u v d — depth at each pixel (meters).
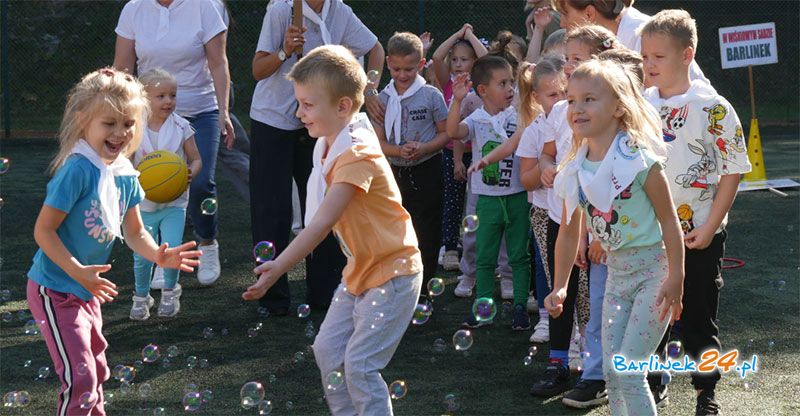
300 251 2.82
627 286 3.12
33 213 7.81
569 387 3.83
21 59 14.94
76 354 3.05
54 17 15.21
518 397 3.74
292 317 4.94
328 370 3.07
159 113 4.91
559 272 3.28
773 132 14.16
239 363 4.16
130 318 4.88
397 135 5.07
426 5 15.63
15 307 5.00
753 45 9.53
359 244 3.03
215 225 5.50
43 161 11.09
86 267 3.04
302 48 4.82
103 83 3.14
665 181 2.99
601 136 3.05
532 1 6.54
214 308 5.09
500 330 4.68
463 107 5.59
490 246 4.68
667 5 16.69
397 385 3.40
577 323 4.09
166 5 5.35
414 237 3.12
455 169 5.60
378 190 3.00
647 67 3.52
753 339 4.47
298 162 5.06
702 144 3.43
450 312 5.02
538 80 4.11
